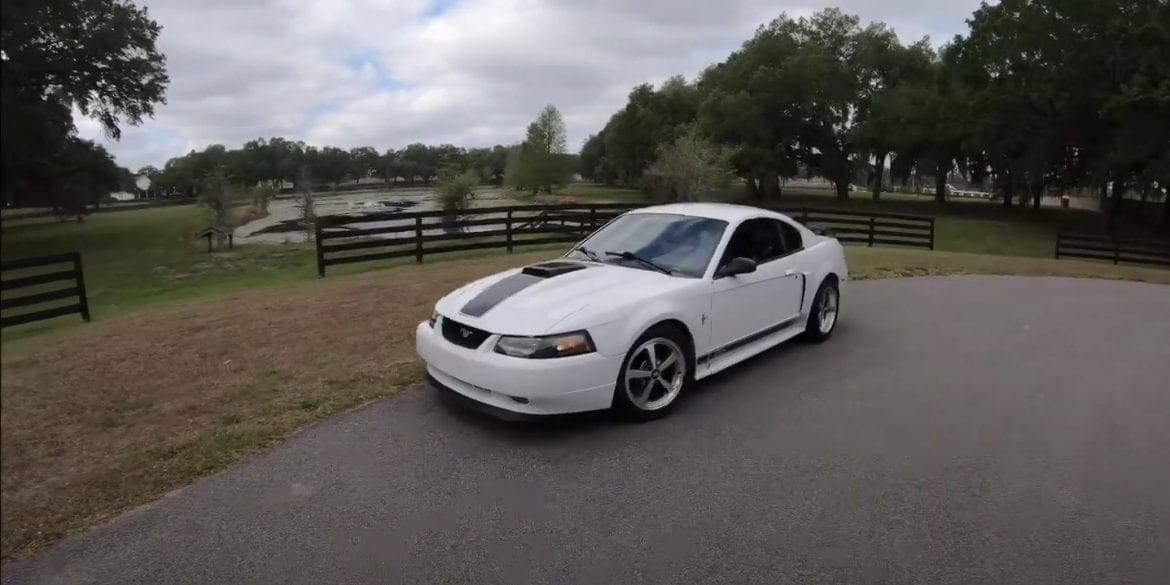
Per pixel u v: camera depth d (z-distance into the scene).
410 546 3.15
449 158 55.78
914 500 3.56
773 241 6.02
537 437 4.38
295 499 3.60
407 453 4.13
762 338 5.85
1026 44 40.50
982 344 6.89
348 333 6.88
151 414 4.77
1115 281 13.65
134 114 38.12
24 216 32.94
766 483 3.74
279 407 4.85
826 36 64.44
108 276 26.25
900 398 5.15
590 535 3.23
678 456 4.09
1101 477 3.83
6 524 3.37
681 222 5.77
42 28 10.69
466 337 4.44
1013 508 3.48
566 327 4.18
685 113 84.56
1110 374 5.87
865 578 2.90
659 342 4.66
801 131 64.25
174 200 68.00
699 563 3.00
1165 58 35.00
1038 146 41.38
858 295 9.88
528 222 15.51
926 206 61.97
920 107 55.12
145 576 2.96
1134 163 37.88
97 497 3.63
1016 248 36.09
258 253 33.28
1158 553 3.08
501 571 2.95
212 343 6.59
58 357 6.21
